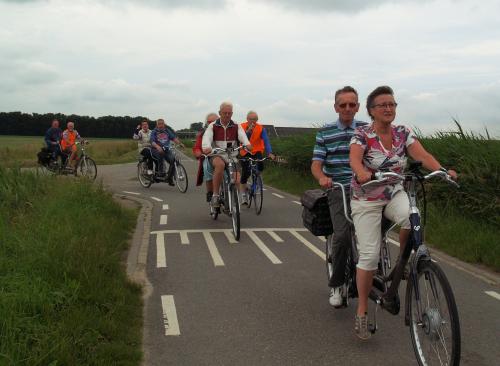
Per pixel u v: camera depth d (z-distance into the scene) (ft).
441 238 25.50
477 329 15.15
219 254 23.82
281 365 12.78
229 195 27.53
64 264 16.99
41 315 13.80
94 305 15.34
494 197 26.14
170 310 16.51
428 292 11.43
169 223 31.48
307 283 19.51
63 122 293.84
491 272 21.34
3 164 33.50
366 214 12.80
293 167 56.70
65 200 28.68
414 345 12.00
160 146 49.60
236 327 15.17
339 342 14.14
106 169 79.82
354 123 15.55
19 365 11.10
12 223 23.02
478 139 29.43
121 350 12.85
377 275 13.62
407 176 11.81
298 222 32.32
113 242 23.94
